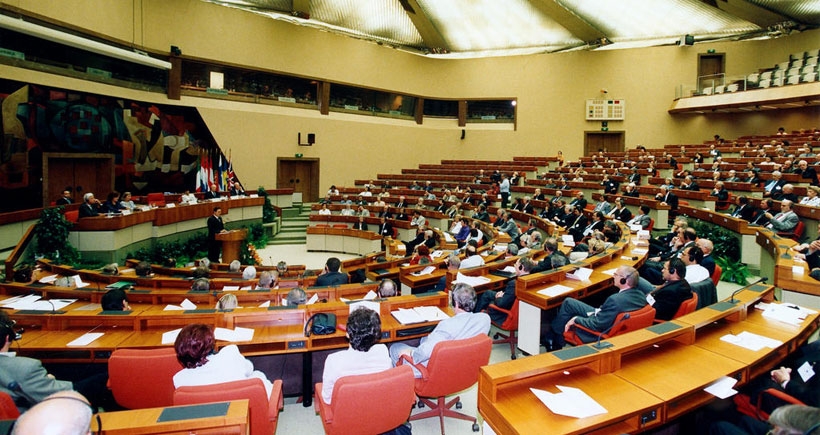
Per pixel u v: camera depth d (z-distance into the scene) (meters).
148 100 14.98
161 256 11.91
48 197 12.49
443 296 5.01
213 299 5.45
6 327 2.99
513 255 7.93
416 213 15.70
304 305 4.66
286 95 19.03
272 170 18.66
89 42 9.91
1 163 11.11
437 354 3.49
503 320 5.67
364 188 19.69
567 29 19.64
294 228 17.27
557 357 3.07
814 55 18.17
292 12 17.64
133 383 3.40
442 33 21.03
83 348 3.97
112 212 11.16
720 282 8.82
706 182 13.52
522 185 19.12
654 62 21.61
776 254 7.12
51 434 1.65
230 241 11.95
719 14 18.34
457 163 22.94
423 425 4.13
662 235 11.05
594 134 22.48
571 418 2.62
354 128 21.02
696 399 3.05
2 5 10.64
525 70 22.94
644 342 3.33
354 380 2.92
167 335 4.23
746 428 3.05
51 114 12.25
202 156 16.80
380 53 21.56
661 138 21.72
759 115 20.59
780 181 11.33
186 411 2.36
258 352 4.07
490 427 2.79
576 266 6.13
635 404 2.77
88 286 6.53
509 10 19.14
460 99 23.52
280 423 4.10
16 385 2.84
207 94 16.80
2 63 11.02
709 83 20.31
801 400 3.03
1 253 10.09
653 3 17.88
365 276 8.13
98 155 13.46
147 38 14.75
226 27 16.75
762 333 3.94
